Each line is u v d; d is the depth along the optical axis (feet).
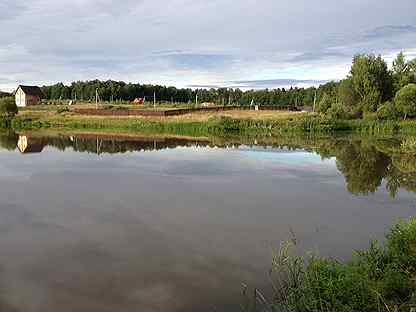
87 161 89.56
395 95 190.70
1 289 29.50
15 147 114.73
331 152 105.91
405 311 21.52
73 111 228.63
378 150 110.42
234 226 44.06
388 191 61.62
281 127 167.63
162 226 44.04
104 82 445.78
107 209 50.62
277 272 31.17
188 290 29.12
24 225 44.09
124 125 186.70
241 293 28.45
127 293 28.86
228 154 101.40
